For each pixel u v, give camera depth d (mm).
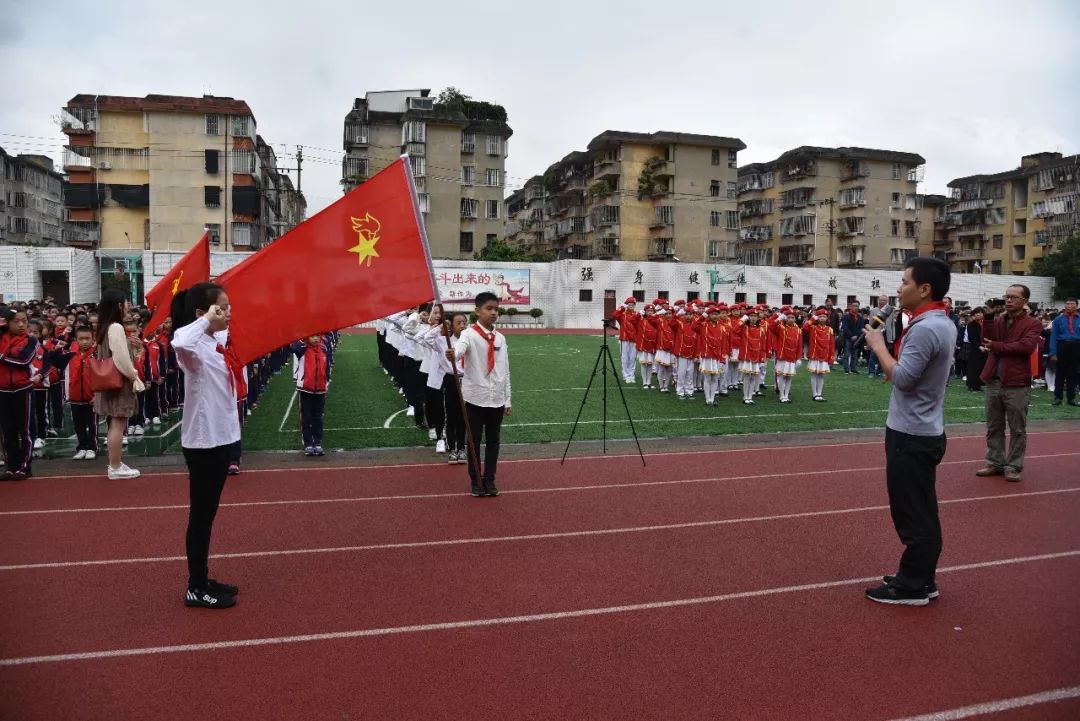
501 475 8812
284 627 4574
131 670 4020
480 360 7770
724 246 56000
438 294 6867
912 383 4777
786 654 4246
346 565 5684
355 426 11906
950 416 13852
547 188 69188
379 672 4016
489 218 53625
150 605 4895
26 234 54500
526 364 21844
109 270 39781
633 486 8281
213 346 4855
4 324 8172
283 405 14180
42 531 6461
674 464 9492
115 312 8258
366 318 6652
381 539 6312
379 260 6707
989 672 4043
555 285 46031
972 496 7918
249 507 7309
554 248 67938
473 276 44719
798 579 5441
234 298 6398
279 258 6539
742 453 10242
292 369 21141
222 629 4539
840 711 3643
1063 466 9477
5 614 4750
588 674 4004
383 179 6730
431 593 5129
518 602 4984
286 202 70875
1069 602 5035
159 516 6918
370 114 52469
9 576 5406
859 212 57750
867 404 15172
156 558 5797
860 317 20969
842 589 5258
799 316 23297
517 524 6773
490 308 7840
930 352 4723
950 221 64312
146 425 11359
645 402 14891
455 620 4691
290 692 3797
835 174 58812
